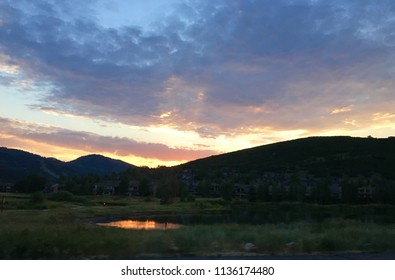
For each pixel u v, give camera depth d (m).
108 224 55.00
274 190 143.88
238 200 138.88
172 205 114.88
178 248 12.52
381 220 59.22
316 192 142.00
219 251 12.48
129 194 167.88
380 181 142.00
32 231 13.94
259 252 12.43
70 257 11.38
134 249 12.14
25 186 147.62
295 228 21.12
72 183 155.12
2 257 11.05
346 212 101.31
